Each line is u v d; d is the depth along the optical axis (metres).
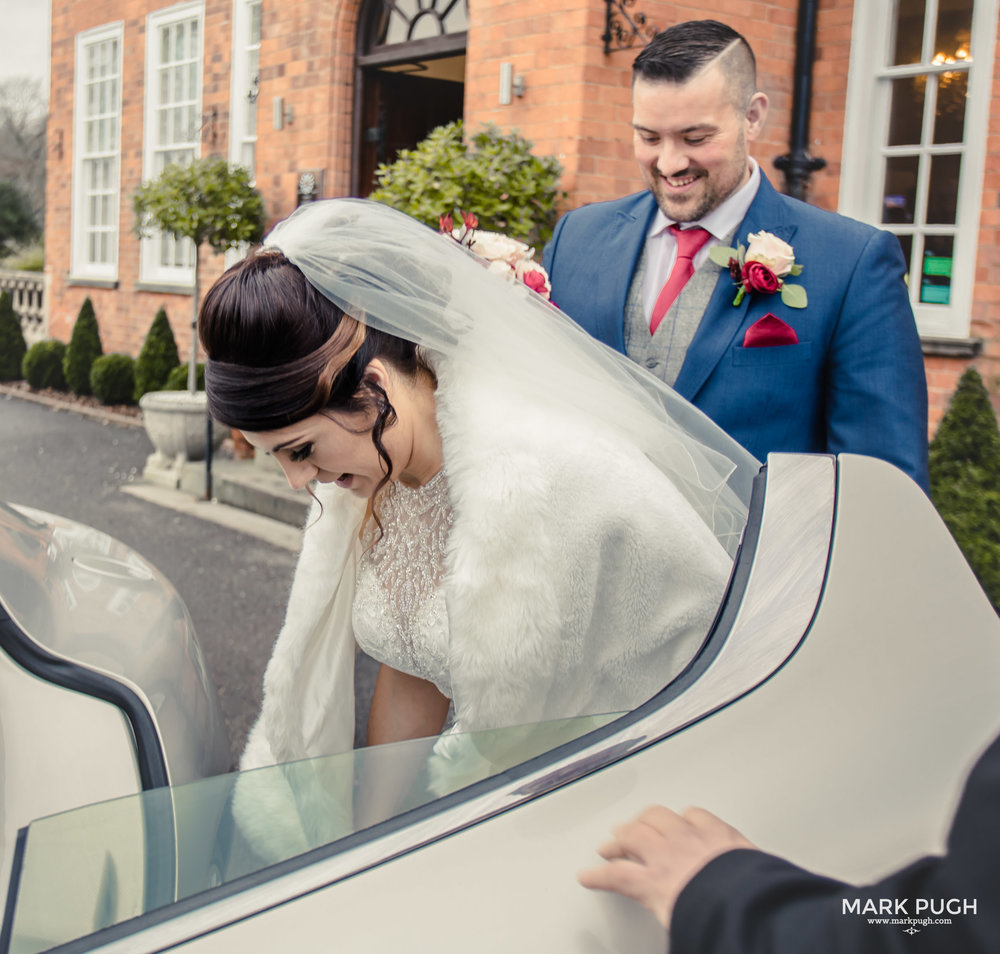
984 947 0.59
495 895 0.82
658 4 5.04
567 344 1.44
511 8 5.30
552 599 1.25
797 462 1.27
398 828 0.89
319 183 6.91
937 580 1.15
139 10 9.92
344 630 1.61
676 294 2.18
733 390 2.09
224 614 4.37
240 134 8.64
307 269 1.17
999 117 4.84
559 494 1.25
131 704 1.58
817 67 5.40
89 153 11.18
